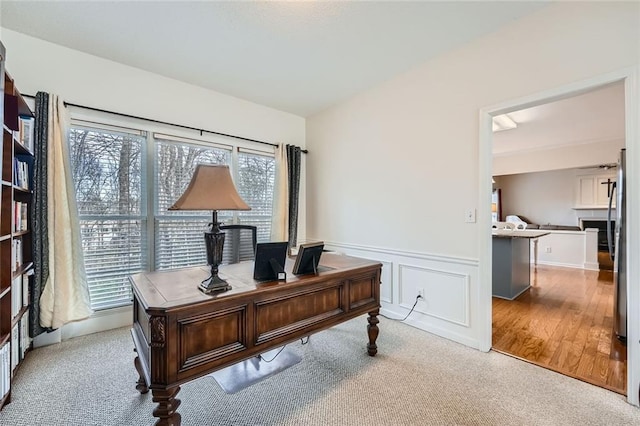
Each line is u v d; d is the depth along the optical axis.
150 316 1.25
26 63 2.38
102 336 2.59
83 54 2.62
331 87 3.31
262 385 1.89
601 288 4.37
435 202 2.72
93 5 2.02
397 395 1.79
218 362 1.40
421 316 2.84
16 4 2.00
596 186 7.08
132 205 2.92
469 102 2.47
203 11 2.07
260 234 3.87
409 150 2.94
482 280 2.38
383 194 3.21
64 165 2.48
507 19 2.16
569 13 1.95
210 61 2.76
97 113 2.70
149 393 1.78
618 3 1.77
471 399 1.75
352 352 2.34
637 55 1.70
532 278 5.07
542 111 3.83
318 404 1.70
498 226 5.57
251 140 3.73
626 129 1.74
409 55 2.66
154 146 3.04
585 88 1.89
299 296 1.74
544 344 2.49
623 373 2.02
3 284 1.72
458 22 2.19
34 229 2.31
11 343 1.75
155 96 3.02
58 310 2.39
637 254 1.68
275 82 3.19
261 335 1.57
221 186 1.52
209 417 1.59
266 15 2.12
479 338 2.39
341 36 2.37
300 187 4.26
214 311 1.39
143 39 2.42
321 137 4.03
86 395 1.77
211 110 3.40
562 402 1.72
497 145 5.66
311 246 1.89
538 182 8.09
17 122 1.81
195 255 3.31
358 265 2.18
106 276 2.77
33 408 1.65
